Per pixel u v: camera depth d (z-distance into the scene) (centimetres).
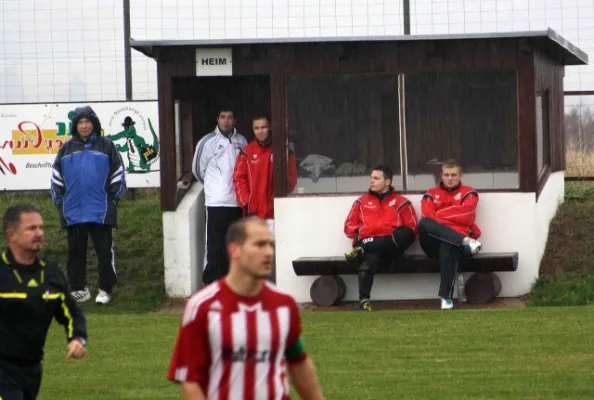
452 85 5197
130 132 6706
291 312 1959
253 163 5316
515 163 5156
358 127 5231
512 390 3188
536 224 5159
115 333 4369
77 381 3475
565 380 3294
